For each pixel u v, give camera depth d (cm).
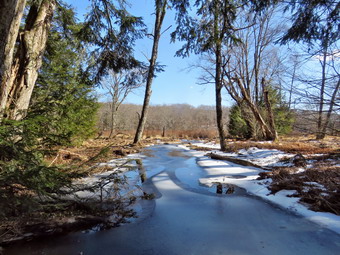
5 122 201
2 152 199
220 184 384
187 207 278
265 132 1138
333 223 214
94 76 639
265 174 412
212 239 196
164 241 194
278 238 194
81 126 659
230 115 1728
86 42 574
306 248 177
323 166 417
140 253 175
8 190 200
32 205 201
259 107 1240
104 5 499
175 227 221
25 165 208
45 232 202
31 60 371
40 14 388
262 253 172
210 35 675
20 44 374
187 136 2006
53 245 184
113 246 186
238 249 178
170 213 258
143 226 224
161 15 1024
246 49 1398
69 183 248
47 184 212
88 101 700
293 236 197
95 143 1055
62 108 282
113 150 797
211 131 2164
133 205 285
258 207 272
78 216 236
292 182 335
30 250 177
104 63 615
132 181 408
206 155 757
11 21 244
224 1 562
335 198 256
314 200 266
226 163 589
